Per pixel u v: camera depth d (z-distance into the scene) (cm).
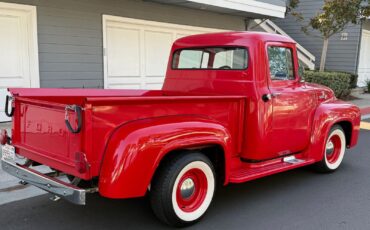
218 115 418
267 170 457
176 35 1073
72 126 321
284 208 435
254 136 448
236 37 469
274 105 462
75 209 425
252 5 1129
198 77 511
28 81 788
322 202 455
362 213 425
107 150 326
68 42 837
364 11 1352
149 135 335
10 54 761
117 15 919
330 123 533
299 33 1762
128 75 977
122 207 432
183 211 377
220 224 391
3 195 457
